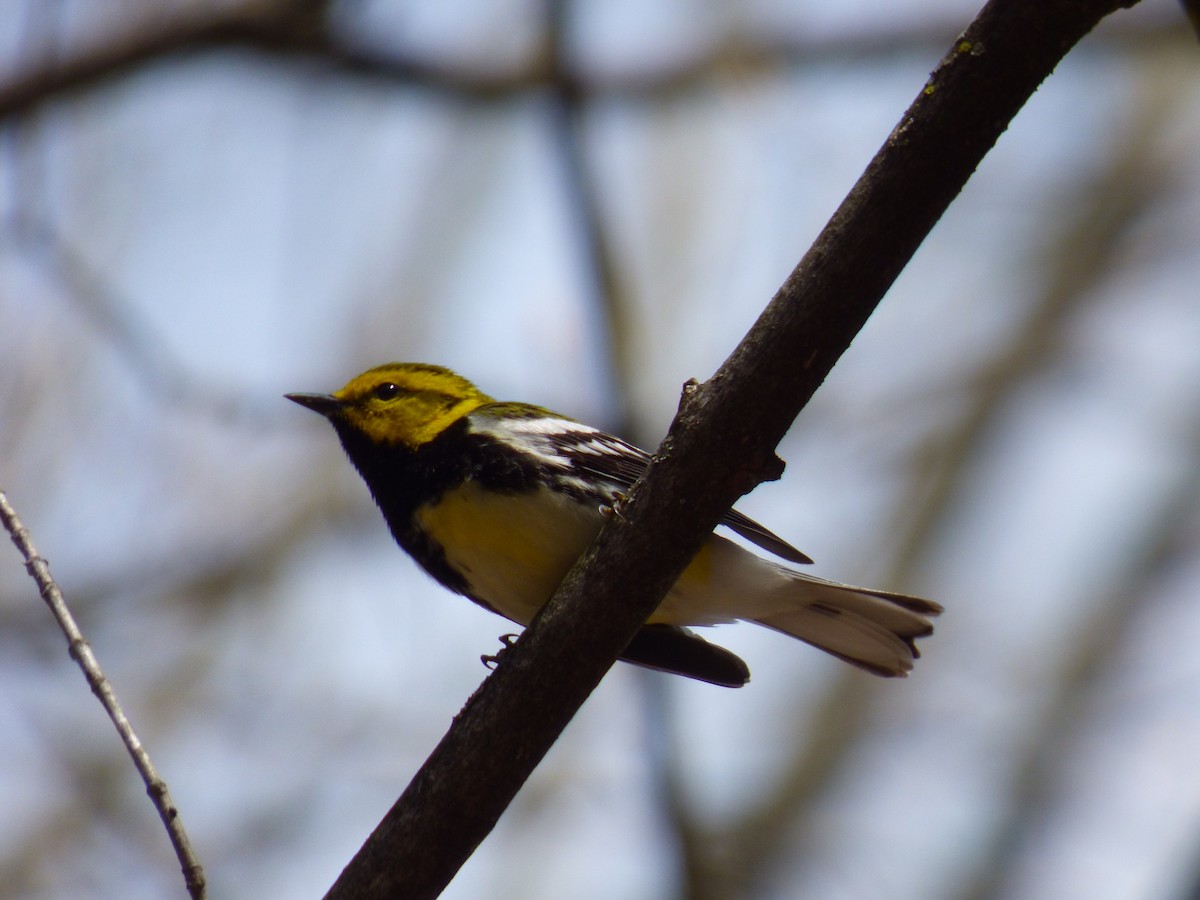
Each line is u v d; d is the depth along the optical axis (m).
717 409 5.84
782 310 5.75
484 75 12.66
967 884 15.11
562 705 6.18
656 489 5.97
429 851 6.19
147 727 13.80
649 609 6.12
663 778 11.44
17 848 13.30
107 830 13.36
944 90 5.48
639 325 13.16
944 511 17.36
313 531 14.75
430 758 6.27
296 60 12.50
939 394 17.62
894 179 5.57
